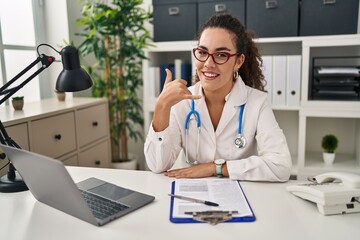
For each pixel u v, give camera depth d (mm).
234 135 1344
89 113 2203
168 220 859
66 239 775
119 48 2525
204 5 2357
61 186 811
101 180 1145
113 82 2580
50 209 944
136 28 2754
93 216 827
